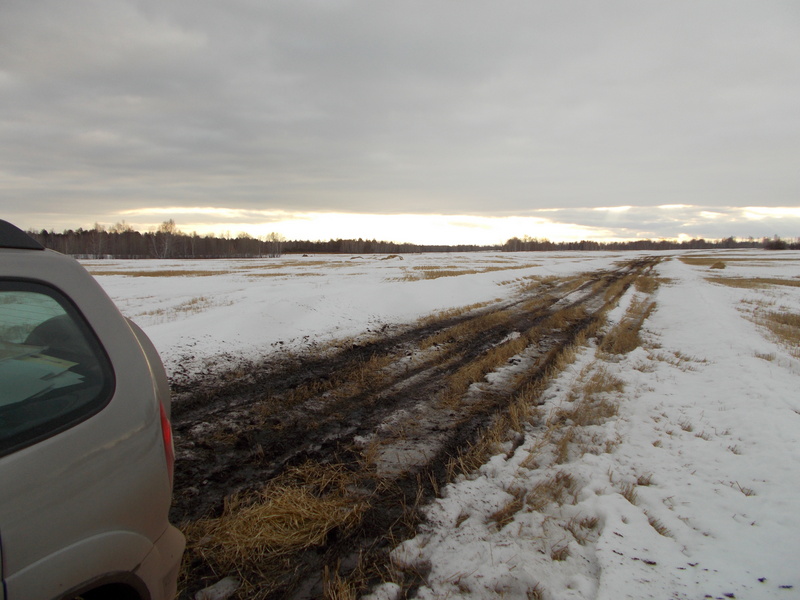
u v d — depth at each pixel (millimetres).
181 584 2688
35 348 1572
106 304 1896
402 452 4598
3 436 1383
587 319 13883
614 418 5695
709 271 43938
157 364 2396
